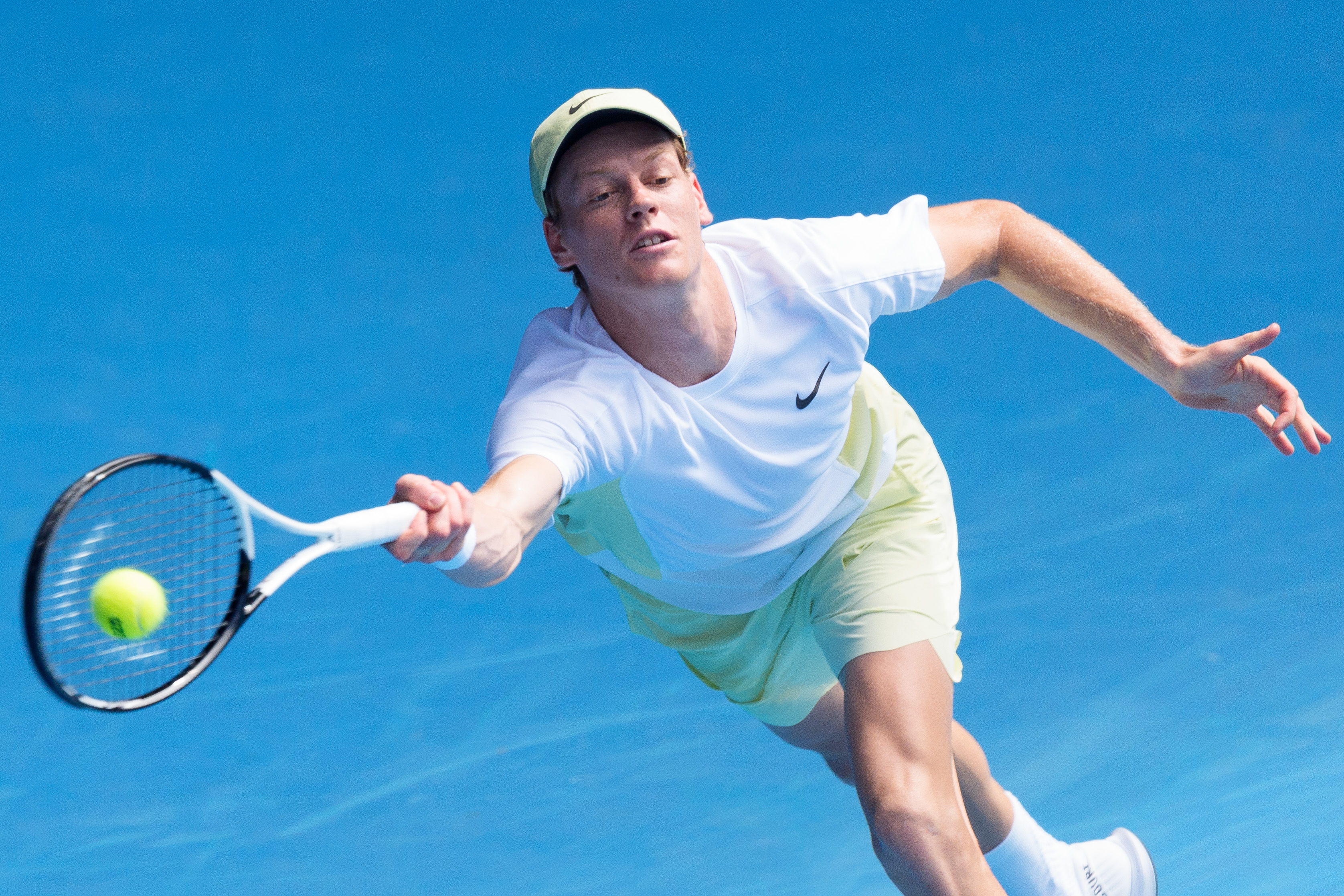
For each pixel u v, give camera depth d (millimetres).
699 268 13008
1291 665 21969
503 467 12000
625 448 13047
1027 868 17188
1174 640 22688
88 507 10047
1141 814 19219
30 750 20891
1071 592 24000
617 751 20953
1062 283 15219
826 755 17562
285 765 20625
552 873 18391
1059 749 20516
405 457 27812
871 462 14930
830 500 14805
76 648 9969
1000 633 23109
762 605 15617
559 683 22516
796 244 13891
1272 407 14633
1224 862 18297
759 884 18141
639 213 12641
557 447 12359
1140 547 25062
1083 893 17438
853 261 13992
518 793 19984
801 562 15156
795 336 13656
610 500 14367
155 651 10203
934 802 12969
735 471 13828
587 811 19625
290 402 29484
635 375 13133
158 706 21875
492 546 10867
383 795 19969
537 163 13219
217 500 10289
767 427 13773
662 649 23406
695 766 20625
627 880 18234
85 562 9969
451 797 19922
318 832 19219
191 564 10305
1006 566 24797
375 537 10102
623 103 12703
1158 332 14820
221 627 10008
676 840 19062
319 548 10258
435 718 21656
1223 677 21797
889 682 13781
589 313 13859
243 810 19656
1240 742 20484
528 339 14000
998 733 20906
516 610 24469
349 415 29109
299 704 21969
